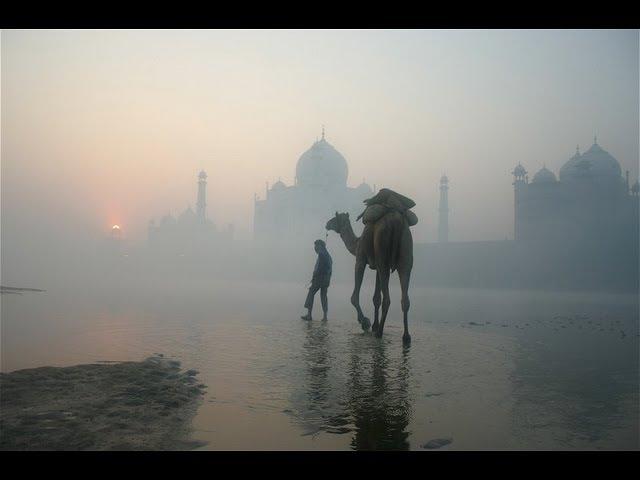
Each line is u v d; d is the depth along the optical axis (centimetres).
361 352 480
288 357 448
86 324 691
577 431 246
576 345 552
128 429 237
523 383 353
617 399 310
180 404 284
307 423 255
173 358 438
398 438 233
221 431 240
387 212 624
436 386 341
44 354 444
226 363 417
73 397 288
